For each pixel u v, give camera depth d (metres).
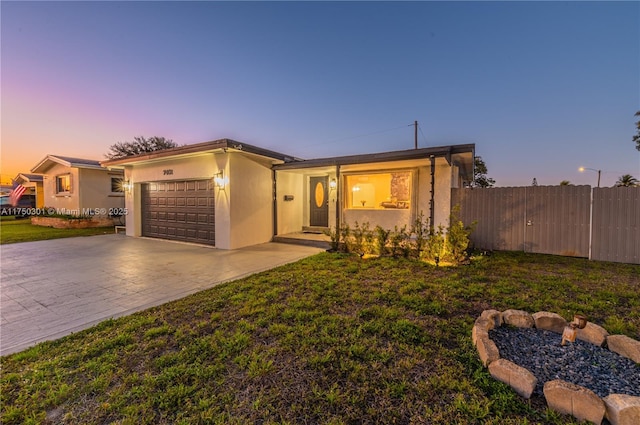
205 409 1.86
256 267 6.02
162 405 1.89
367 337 2.80
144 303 3.97
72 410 1.88
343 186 10.00
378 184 9.48
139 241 9.87
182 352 2.57
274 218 9.72
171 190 9.91
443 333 2.86
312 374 2.22
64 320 3.42
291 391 2.03
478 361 2.33
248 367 2.32
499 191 7.54
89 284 4.88
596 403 1.64
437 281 4.62
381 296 3.92
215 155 8.41
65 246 8.82
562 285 4.40
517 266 5.68
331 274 5.15
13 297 4.23
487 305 3.61
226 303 3.82
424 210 8.60
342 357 2.45
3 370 2.35
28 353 2.60
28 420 1.79
